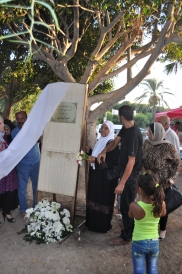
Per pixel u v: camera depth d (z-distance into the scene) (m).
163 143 3.49
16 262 3.37
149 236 2.59
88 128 9.00
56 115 4.39
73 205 4.26
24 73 10.90
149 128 3.58
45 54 8.55
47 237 3.85
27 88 13.20
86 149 4.60
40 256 3.51
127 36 8.39
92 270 3.23
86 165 4.53
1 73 12.45
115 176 4.01
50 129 4.42
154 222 2.62
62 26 9.33
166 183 3.52
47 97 4.19
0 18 6.13
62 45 9.77
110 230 4.30
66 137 4.32
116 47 10.45
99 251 3.65
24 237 3.98
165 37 6.86
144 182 2.61
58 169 4.34
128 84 8.16
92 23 9.54
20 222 4.52
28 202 5.52
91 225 4.18
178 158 3.49
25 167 4.61
